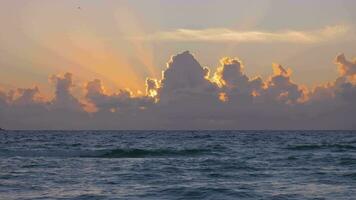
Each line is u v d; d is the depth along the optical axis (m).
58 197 24.05
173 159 50.69
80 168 39.12
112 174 34.66
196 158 52.47
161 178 32.38
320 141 111.56
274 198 24.03
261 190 26.61
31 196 24.34
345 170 38.44
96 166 41.19
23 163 43.44
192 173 35.78
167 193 25.39
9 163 43.34
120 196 24.39
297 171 37.62
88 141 107.06
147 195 24.72
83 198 23.78
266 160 48.81
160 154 58.75
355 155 57.09
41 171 36.38
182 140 118.50
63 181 30.28
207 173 35.84
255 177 33.38
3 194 24.95
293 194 25.31
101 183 29.44
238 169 39.12
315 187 28.02
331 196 24.72
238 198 24.05
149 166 41.47
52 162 45.03
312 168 40.22
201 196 24.56
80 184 28.89
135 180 31.05
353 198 24.09
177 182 30.20
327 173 35.94
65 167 39.94
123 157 55.19
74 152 58.28
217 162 46.16
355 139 132.75
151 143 96.56
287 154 59.34
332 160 48.50
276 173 36.12
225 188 27.12
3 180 30.62
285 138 140.12
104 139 126.50
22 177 32.31
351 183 30.00
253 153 61.47
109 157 54.50
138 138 140.00
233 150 68.06
